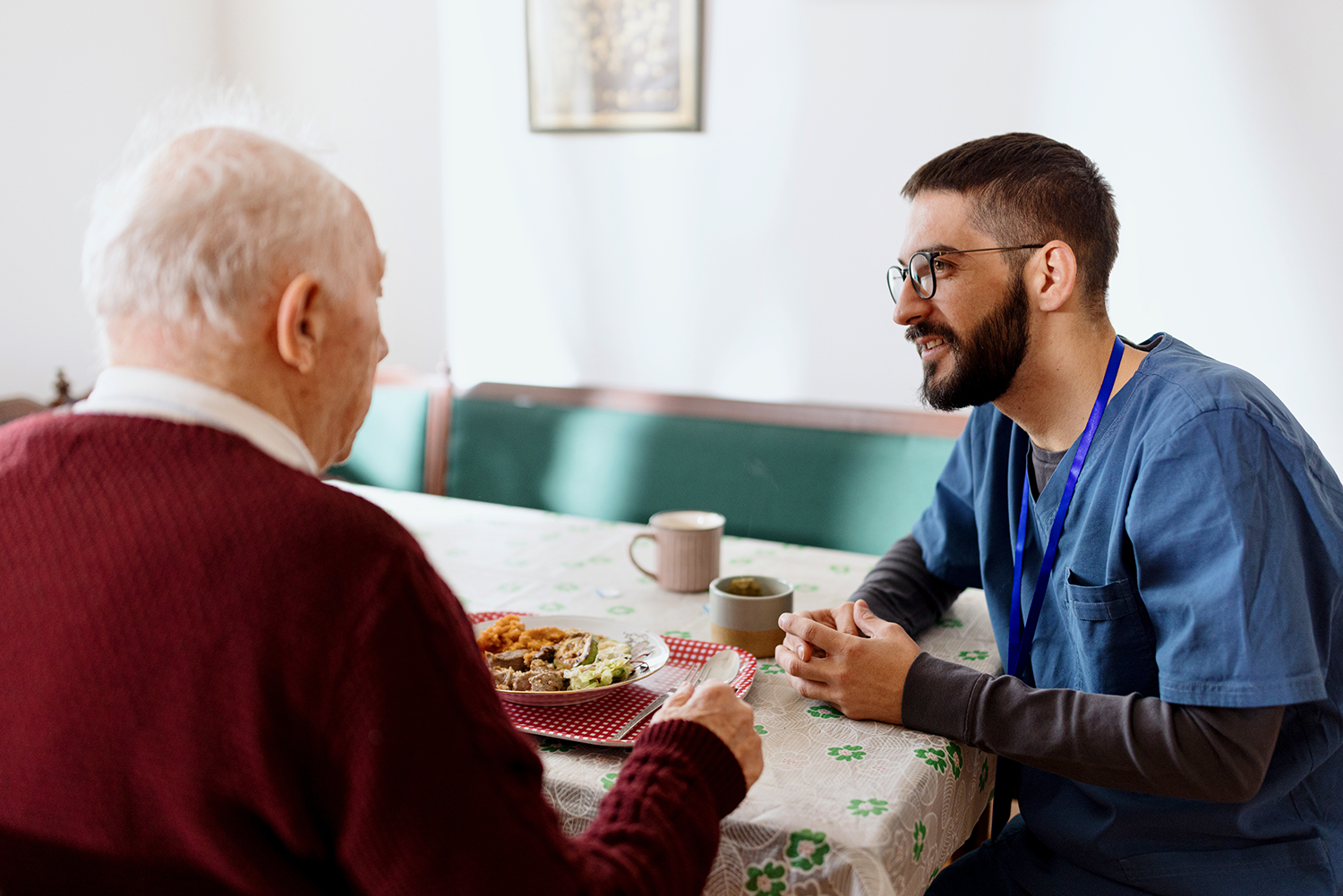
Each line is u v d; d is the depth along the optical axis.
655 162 2.54
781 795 0.82
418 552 0.57
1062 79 2.14
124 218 0.58
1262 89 1.97
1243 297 2.05
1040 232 1.01
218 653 0.51
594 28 2.52
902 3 2.24
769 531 2.13
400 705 0.52
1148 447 0.95
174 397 0.57
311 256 0.60
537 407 2.38
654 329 2.63
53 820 0.55
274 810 0.52
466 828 0.53
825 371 2.46
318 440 0.65
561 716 0.96
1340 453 2.01
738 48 2.41
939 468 1.98
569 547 1.59
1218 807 0.95
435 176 2.80
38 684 0.54
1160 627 0.92
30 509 0.55
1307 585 0.89
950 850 0.93
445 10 2.70
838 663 0.98
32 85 2.53
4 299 2.52
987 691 0.92
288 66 2.93
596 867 0.61
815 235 2.41
